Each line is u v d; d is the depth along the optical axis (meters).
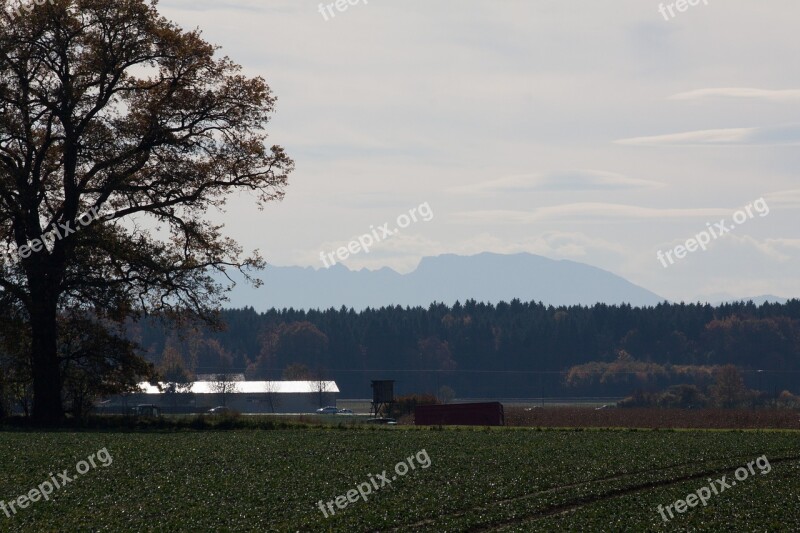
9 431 119.75
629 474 85.62
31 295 130.38
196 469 85.44
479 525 66.44
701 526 65.56
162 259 133.50
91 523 64.50
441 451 98.06
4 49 124.75
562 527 65.19
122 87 133.00
